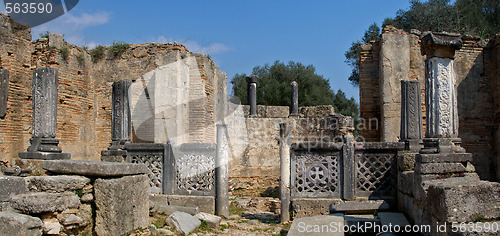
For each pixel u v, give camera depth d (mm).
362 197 7453
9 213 4508
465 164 6102
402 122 7973
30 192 5066
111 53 14602
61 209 4898
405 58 12281
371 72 13047
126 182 5488
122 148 8492
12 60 12398
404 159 7043
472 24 19797
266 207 10406
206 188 8008
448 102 6395
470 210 4422
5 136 11961
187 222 6828
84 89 14375
